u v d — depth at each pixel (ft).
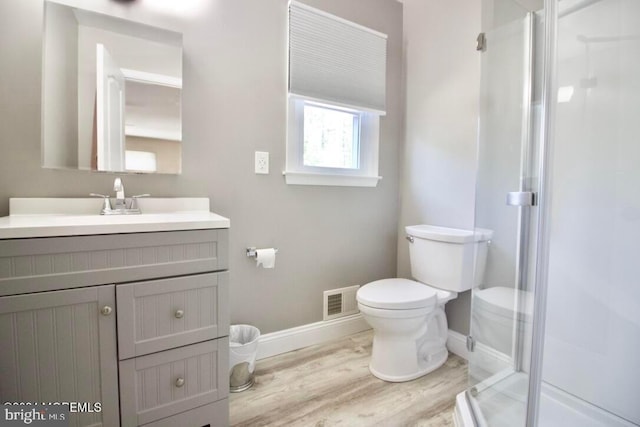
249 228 5.54
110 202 4.37
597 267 3.99
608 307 3.92
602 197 3.92
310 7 5.84
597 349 4.02
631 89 3.67
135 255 3.24
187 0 4.85
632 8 3.63
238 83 5.30
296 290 6.09
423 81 6.73
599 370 4.01
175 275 3.44
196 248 3.55
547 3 3.45
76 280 2.99
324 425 4.07
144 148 4.65
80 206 4.23
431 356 5.42
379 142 7.02
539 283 3.44
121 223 3.15
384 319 4.83
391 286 5.49
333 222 6.49
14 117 3.93
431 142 6.59
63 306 2.95
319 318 6.39
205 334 3.62
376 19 6.78
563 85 4.18
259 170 5.57
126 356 3.21
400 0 7.14
